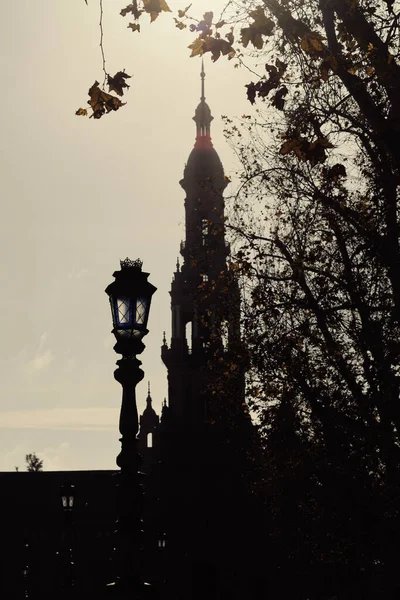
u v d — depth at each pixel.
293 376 50.19
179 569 184.00
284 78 36.47
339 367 46.81
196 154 191.75
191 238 191.50
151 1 28.34
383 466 49.59
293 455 54.09
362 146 44.72
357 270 46.28
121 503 28.16
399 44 38.19
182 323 198.25
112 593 27.69
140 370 28.98
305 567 68.31
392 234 42.16
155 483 194.25
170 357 197.00
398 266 41.75
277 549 104.50
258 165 52.22
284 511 61.44
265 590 167.00
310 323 49.28
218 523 183.12
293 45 34.25
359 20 33.69
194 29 30.30
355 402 48.19
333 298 47.56
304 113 39.34
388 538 49.62
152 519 190.25
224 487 184.50
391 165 42.16
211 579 180.75
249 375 53.19
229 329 57.78
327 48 34.75
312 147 32.19
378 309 43.69
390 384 43.50
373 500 49.72
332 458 50.47
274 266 52.59
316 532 59.38
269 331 51.91
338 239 46.50
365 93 35.12
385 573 51.25
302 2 34.62
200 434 190.88
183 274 195.50
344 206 45.72
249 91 31.36
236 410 59.81
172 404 195.62
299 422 54.03
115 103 30.14
